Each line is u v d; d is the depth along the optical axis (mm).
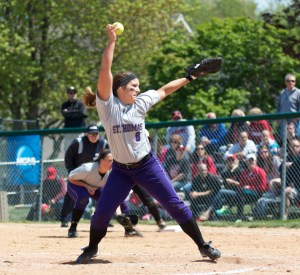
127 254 16047
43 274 11711
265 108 61594
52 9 71312
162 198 13445
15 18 70000
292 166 28500
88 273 11867
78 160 27812
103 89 12695
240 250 17516
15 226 30578
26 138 36781
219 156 30562
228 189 30031
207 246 13773
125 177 13586
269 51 61188
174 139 31594
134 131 13039
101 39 77188
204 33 65938
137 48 78562
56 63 72812
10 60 66500
